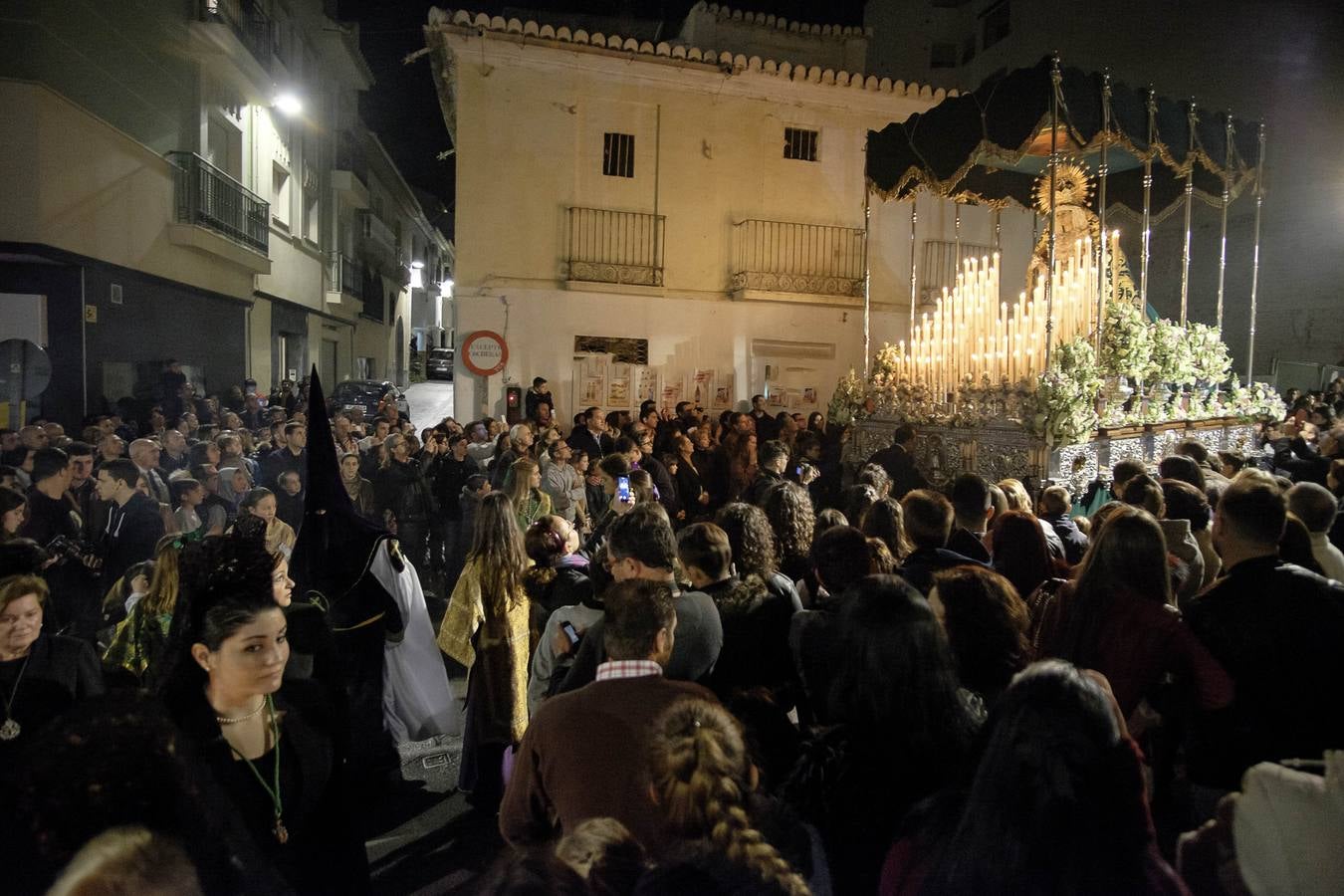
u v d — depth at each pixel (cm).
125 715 179
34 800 165
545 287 1451
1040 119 920
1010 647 274
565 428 1456
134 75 1425
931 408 1112
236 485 725
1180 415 1012
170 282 1541
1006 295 1688
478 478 846
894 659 224
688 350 1517
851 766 224
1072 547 535
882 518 464
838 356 1592
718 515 381
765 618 335
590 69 1447
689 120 1505
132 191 1392
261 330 2055
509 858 157
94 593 518
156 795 170
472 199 1420
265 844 248
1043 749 164
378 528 486
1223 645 306
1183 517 470
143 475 688
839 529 365
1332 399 1347
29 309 1234
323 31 2402
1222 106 1900
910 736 222
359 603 470
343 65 2606
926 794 219
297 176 2289
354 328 3097
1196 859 196
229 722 254
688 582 360
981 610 275
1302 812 177
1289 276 1797
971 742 224
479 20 1373
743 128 1534
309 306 2431
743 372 1544
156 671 321
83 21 1274
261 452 959
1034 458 934
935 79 2614
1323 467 828
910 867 184
